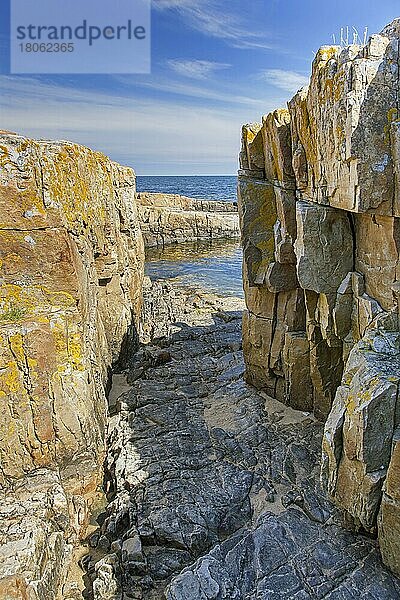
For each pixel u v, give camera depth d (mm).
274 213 14891
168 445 13359
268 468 12266
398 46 8648
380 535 8641
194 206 73438
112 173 20047
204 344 21594
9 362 10508
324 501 10680
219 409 15625
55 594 8953
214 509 10719
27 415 10711
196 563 9203
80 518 10836
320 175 10867
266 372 15961
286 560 9102
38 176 11070
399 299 9461
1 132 11820
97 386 13617
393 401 8312
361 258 11109
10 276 11031
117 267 18078
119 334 18172
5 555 8453
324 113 10211
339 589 8398
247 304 16266
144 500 11062
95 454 12133
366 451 8414
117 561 9430
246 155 15617
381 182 8891
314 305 13148
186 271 42750
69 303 11500
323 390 13969
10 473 10664
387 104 8695
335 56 9805
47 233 11117
